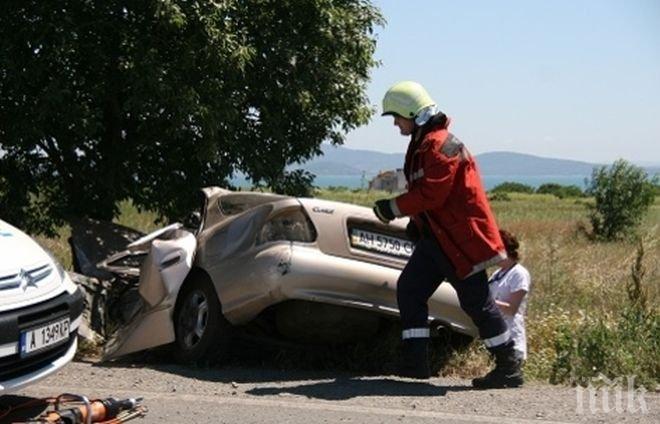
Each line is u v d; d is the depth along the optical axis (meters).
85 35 10.99
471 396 6.50
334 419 5.73
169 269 7.71
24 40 10.65
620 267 14.81
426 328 6.93
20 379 5.38
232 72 11.09
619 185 30.03
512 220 36.25
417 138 6.66
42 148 11.87
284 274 6.98
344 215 7.40
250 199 8.49
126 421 5.58
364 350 7.96
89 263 9.77
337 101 12.35
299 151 12.84
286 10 11.99
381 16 12.71
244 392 6.52
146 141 11.95
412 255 6.94
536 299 11.27
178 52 11.00
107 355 7.86
